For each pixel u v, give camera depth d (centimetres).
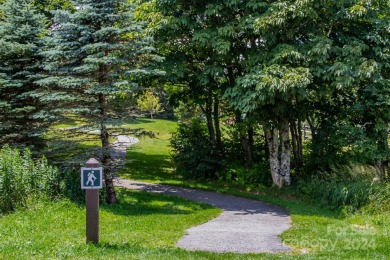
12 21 1292
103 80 1176
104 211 1033
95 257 566
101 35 1095
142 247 673
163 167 2117
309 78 1230
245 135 1827
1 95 1286
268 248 732
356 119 1509
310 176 1551
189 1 1477
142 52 1157
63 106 1156
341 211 1155
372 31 1438
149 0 1612
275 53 1308
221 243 767
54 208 913
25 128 1298
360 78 1273
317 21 1425
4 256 543
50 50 1140
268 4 1373
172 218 1054
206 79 1482
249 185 1652
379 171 1405
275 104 1430
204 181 1800
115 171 1237
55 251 582
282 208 1301
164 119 4822
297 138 1705
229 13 1440
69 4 1688
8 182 894
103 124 1116
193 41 1505
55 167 1038
